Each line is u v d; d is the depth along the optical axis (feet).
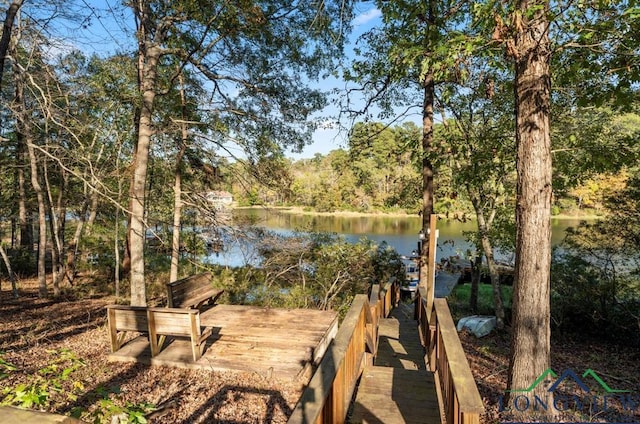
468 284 58.29
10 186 54.08
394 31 26.07
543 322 11.66
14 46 26.50
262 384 15.07
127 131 34.42
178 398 13.96
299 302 28.89
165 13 26.68
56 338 20.94
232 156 30.40
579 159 18.67
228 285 30.17
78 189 43.98
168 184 36.58
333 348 8.93
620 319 29.27
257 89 29.86
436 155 23.72
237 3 24.40
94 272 47.65
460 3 14.76
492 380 18.75
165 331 16.44
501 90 25.07
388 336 23.26
